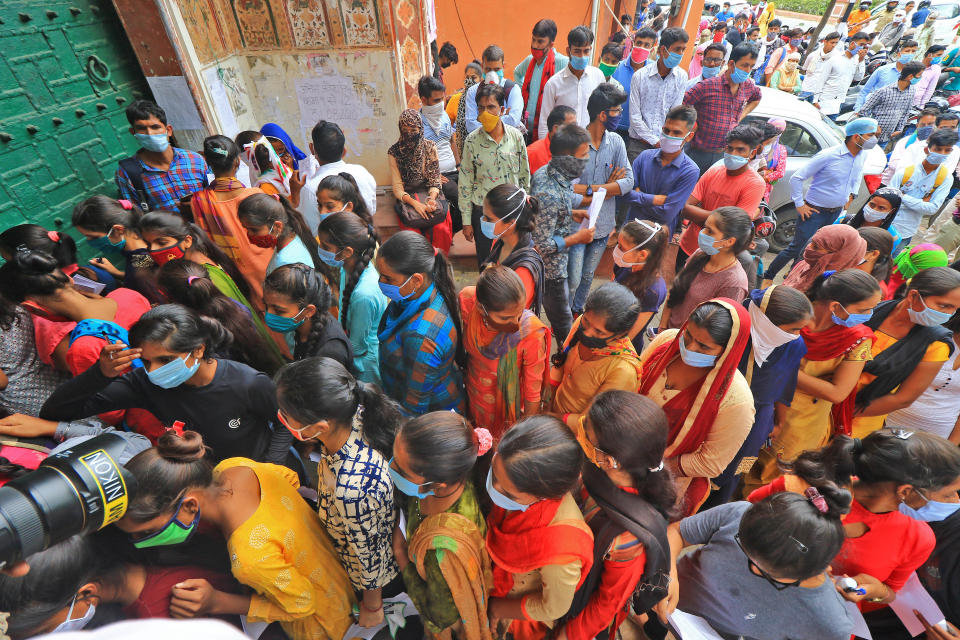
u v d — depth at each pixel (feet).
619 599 4.84
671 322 10.03
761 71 38.60
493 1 27.14
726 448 6.58
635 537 4.56
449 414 4.50
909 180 15.21
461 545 4.36
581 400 7.55
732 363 6.09
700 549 5.81
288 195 12.98
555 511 4.41
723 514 5.78
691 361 6.31
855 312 6.90
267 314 6.85
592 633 5.10
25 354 6.78
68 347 6.46
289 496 5.08
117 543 4.23
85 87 12.45
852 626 4.96
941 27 42.55
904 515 5.37
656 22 29.73
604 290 6.55
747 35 37.22
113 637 1.29
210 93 15.28
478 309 7.13
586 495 5.22
